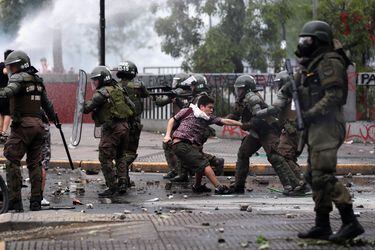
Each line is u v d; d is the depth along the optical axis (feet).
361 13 84.48
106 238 29.86
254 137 44.96
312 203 40.86
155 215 34.40
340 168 56.39
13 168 37.60
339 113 27.68
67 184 49.62
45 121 41.42
